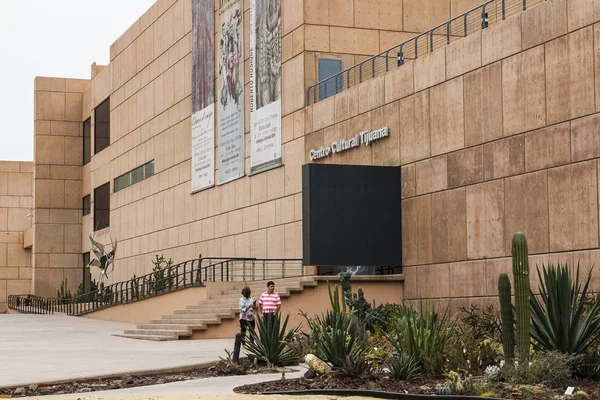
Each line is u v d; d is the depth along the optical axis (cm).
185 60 5538
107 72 7244
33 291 8119
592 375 1686
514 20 2819
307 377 1880
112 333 4019
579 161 2553
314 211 3319
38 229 8125
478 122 2981
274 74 4272
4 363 2477
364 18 4091
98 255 6619
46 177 8162
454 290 3091
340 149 3741
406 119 3362
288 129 4150
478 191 2977
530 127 2745
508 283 1689
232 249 4759
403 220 3384
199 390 1808
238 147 4681
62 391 1923
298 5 4059
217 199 4984
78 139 8231
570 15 2592
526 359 1656
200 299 3959
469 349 1888
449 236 3125
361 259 3350
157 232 5984
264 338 2236
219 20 4966
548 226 2662
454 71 3106
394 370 1794
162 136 5934
